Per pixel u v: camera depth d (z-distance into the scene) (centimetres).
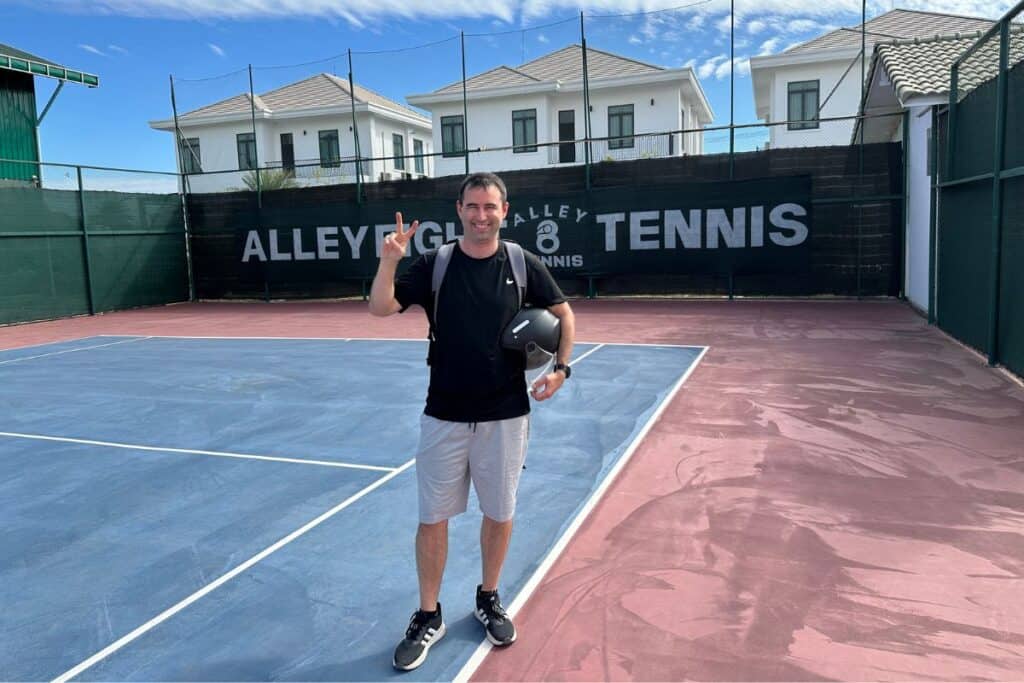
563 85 2895
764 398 669
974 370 757
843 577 335
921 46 1332
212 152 3375
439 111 3058
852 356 859
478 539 388
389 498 456
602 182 1600
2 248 1539
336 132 3272
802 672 268
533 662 282
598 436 568
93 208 1730
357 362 943
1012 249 721
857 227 1439
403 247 272
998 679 261
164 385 833
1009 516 396
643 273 1580
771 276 1499
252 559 377
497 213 272
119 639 307
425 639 288
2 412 726
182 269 1948
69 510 455
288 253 1845
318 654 293
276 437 602
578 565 356
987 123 802
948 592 320
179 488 488
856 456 500
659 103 2852
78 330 1439
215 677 279
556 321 281
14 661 293
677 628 299
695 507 422
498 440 279
